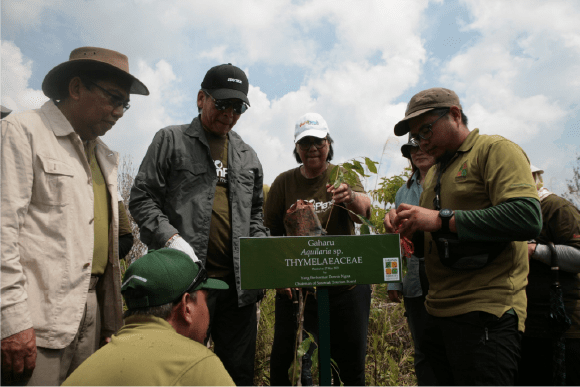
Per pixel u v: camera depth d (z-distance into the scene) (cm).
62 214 191
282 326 283
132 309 142
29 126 189
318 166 295
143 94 236
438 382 223
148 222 228
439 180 216
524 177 180
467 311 184
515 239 176
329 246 175
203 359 127
